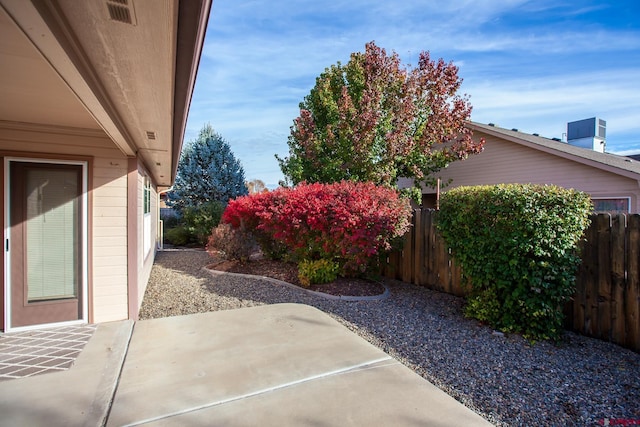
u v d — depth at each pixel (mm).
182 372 2707
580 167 8688
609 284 3830
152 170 7129
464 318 4578
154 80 2252
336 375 2682
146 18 1583
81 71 1985
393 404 2293
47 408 2193
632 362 3342
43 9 1462
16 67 2285
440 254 5984
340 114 10836
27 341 3451
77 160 4105
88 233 4156
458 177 11664
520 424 2396
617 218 3773
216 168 16328
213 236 8734
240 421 2066
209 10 1701
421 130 10773
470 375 3078
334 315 4719
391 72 10930
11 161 3848
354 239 5660
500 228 4090
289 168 13039
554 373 3121
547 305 3797
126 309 4309
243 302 5402
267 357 3000
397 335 4000
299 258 7188
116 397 2328
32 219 3953
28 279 3941
